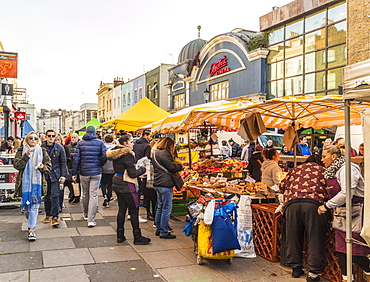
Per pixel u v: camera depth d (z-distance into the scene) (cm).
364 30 1300
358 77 305
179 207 800
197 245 494
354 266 410
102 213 800
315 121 732
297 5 1673
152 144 805
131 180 561
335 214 396
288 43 1755
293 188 444
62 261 476
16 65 1249
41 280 412
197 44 2916
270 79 1861
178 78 2791
